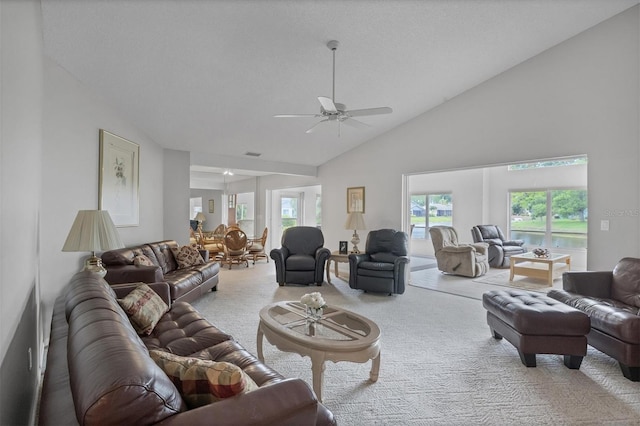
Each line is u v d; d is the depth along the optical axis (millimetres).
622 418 1979
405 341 3137
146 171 4961
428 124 5340
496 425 1912
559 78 3982
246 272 6645
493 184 8375
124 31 2840
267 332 2480
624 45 3504
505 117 4461
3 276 1048
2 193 1030
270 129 5273
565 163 7277
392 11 3078
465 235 8625
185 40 3066
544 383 2371
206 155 5965
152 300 2469
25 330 1572
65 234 3188
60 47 2885
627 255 3477
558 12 3438
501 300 2961
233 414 981
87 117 3545
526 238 7934
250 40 3197
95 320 1261
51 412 1049
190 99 4109
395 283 4844
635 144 3436
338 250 6586
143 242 4871
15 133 1258
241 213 10930
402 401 2145
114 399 816
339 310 2822
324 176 7207
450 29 3463
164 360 1243
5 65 1085
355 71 3965
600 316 2627
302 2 2818
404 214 5754
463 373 2514
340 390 2275
